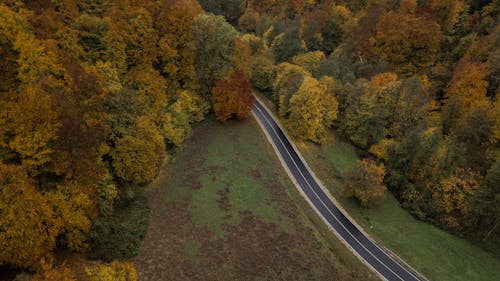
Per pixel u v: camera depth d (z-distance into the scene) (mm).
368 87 80375
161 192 59500
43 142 39875
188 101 73438
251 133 79625
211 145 73625
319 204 66438
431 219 68000
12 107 40781
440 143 70812
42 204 37500
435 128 73812
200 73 76500
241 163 70688
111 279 36000
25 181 36438
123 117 53938
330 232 61281
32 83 42281
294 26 106125
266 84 96312
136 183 56781
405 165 72250
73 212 41125
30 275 35781
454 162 68500
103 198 47969
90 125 45031
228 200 61156
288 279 49938
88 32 56281
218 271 48344
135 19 63406
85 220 41781
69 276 32156
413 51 97562
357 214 66062
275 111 89312
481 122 71125
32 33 46875
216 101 78812
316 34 113750
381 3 115250
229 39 76688
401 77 96688
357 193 64938
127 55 64188
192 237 52469
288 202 64375
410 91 78000
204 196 60781
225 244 52656
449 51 100812
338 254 56906
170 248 49719
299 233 58031
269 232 56625
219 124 80062
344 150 80438
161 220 54062
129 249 46938
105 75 54844
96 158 47844
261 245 54000
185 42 72688
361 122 77938
